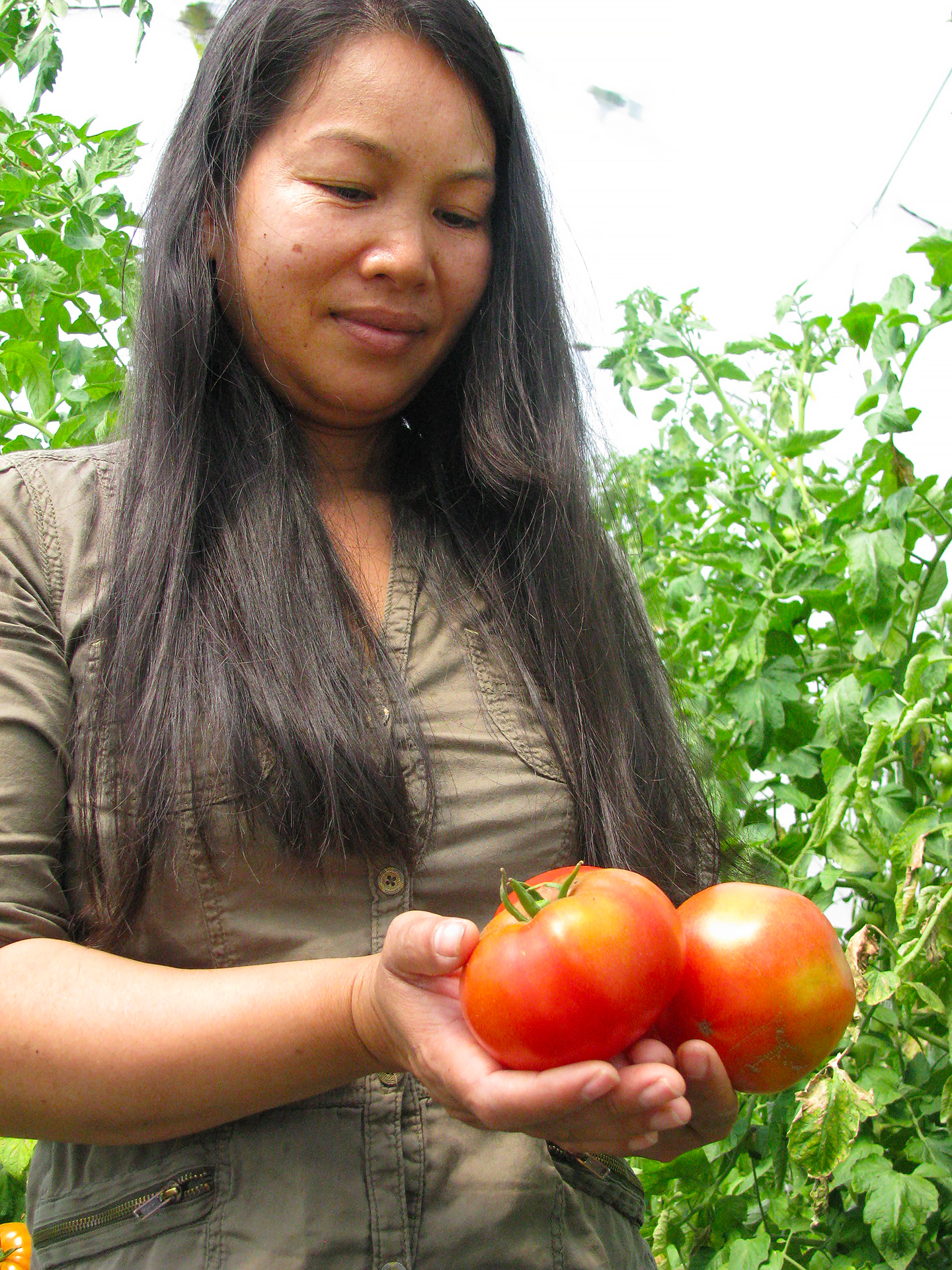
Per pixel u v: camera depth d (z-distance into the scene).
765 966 0.79
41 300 1.86
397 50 0.96
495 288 1.19
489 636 1.08
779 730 1.92
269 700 0.91
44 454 1.02
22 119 2.12
